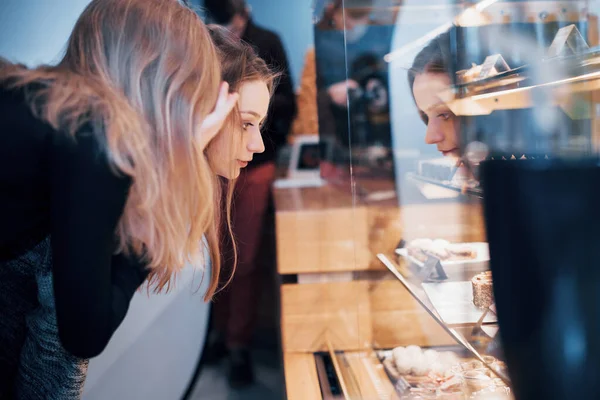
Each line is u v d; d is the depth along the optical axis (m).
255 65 1.39
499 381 1.06
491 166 0.61
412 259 1.43
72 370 1.15
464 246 1.22
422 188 1.42
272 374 2.84
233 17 2.85
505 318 0.60
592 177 0.57
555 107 1.05
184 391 2.70
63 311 0.89
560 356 0.58
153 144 1.02
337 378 1.98
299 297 2.41
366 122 1.67
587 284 0.57
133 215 0.98
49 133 0.90
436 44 1.39
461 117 1.29
